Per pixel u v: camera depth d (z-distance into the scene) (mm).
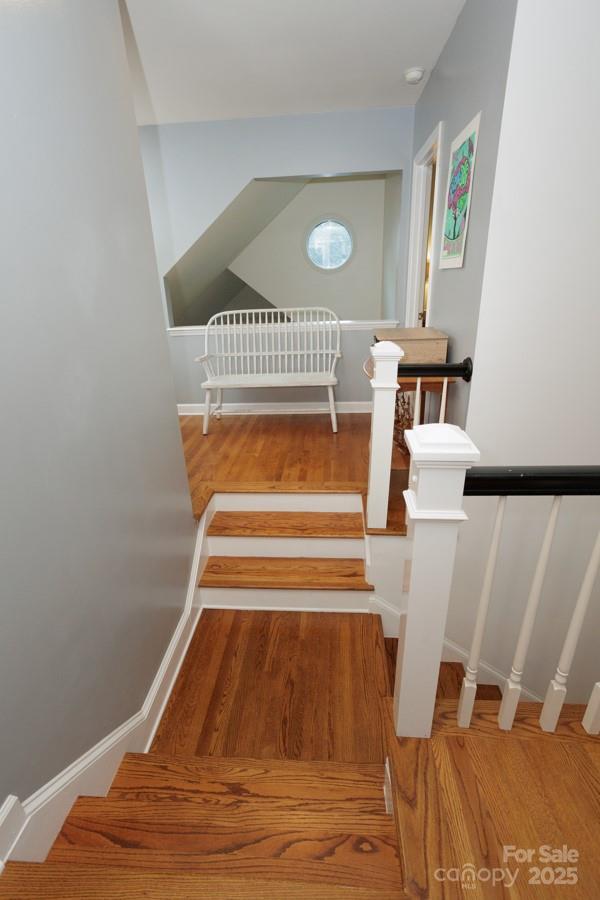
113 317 1207
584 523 1792
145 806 1031
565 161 1481
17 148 816
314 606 2070
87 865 796
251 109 2959
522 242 1584
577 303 1628
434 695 966
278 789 1121
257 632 1941
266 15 1948
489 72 1599
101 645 1135
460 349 2000
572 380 1714
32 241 856
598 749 982
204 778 1163
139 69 2391
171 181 3291
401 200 3271
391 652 2041
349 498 2395
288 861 897
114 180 1219
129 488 1306
